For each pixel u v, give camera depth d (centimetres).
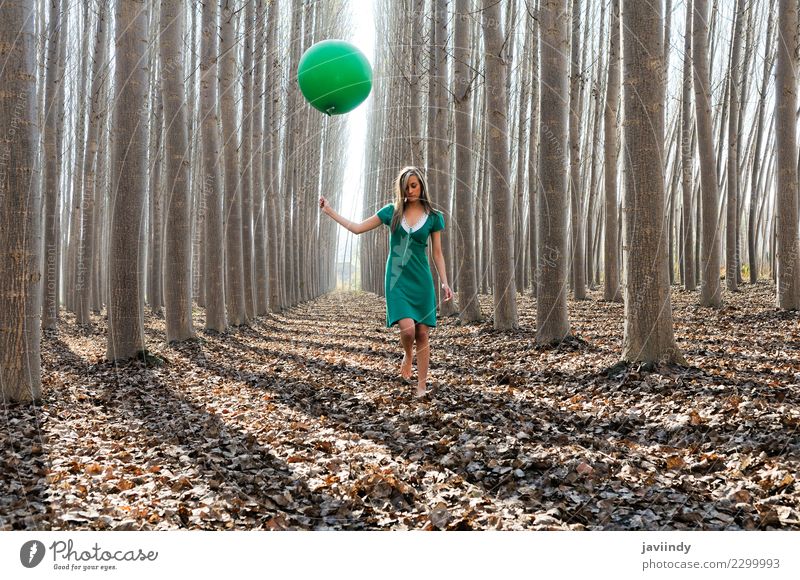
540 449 410
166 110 979
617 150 1529
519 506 327
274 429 488
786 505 303
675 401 505
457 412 519
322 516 322
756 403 460
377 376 729
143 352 802
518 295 1928
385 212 522
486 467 385
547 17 833
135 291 797
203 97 1155
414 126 1451
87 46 1547
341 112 478
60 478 356
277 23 1541
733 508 306
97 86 1324
